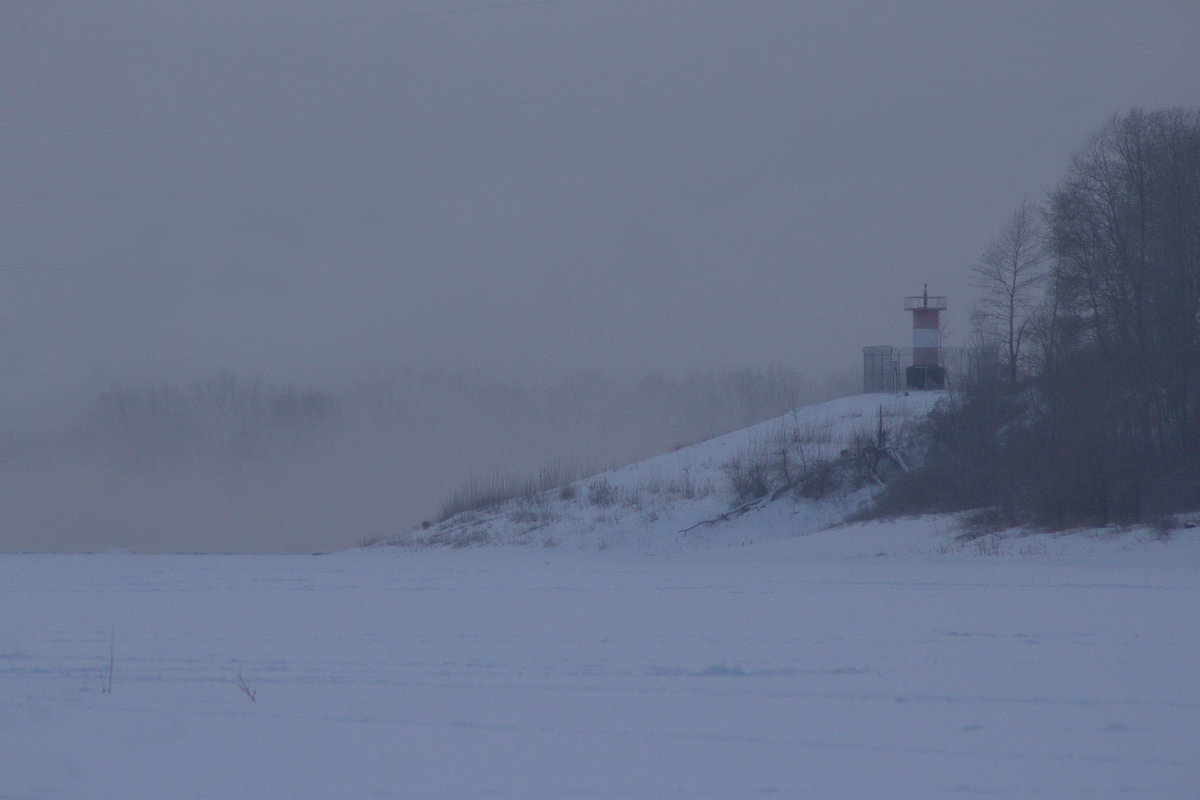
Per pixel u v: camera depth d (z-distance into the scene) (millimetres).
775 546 156750
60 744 36156
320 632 59188
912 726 37250
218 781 32219
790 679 44875
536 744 35562
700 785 31266
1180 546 112688
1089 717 38125
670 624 61438
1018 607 66438
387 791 31094
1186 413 151875
